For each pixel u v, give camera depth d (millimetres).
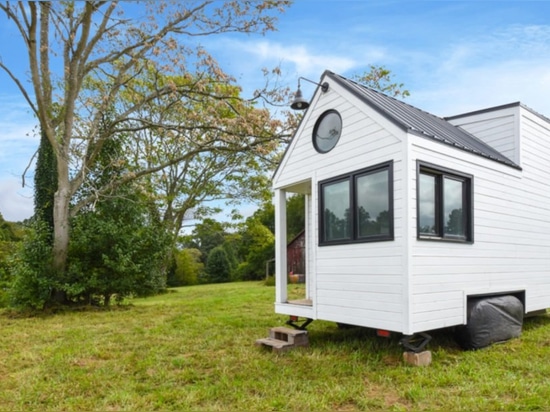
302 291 10328
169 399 3854
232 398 3842
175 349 5879
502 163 6527
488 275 5938
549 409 3377
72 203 11898
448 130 6965
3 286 12430
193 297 14727
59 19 10938
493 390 3842
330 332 6949
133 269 11172
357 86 6398
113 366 5008
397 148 4965
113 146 12773
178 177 20594
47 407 3732
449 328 5957
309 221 7484
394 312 4844
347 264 5629
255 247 27391
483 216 5977
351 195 5656
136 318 9109
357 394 3873
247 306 10820
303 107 6461
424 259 4891
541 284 7262
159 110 14922
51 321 8961
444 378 4211
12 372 4855
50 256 10602
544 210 7586
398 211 4879
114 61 13391
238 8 12266
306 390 4023
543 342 5922
